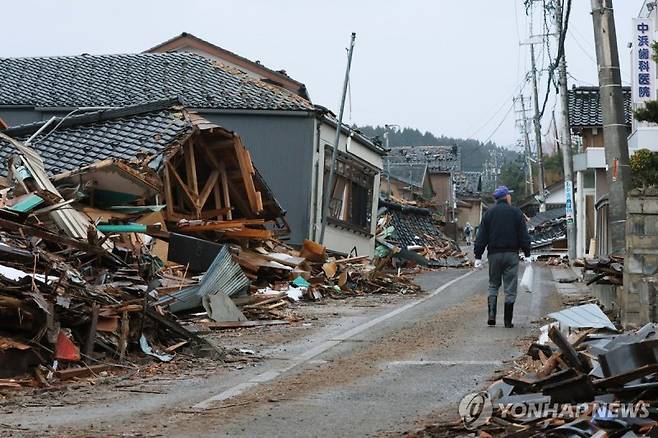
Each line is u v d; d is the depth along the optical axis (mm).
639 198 10781
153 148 17438
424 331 11734
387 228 35656
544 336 9609
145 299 9609
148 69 28828
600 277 12828
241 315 13141
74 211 13109
